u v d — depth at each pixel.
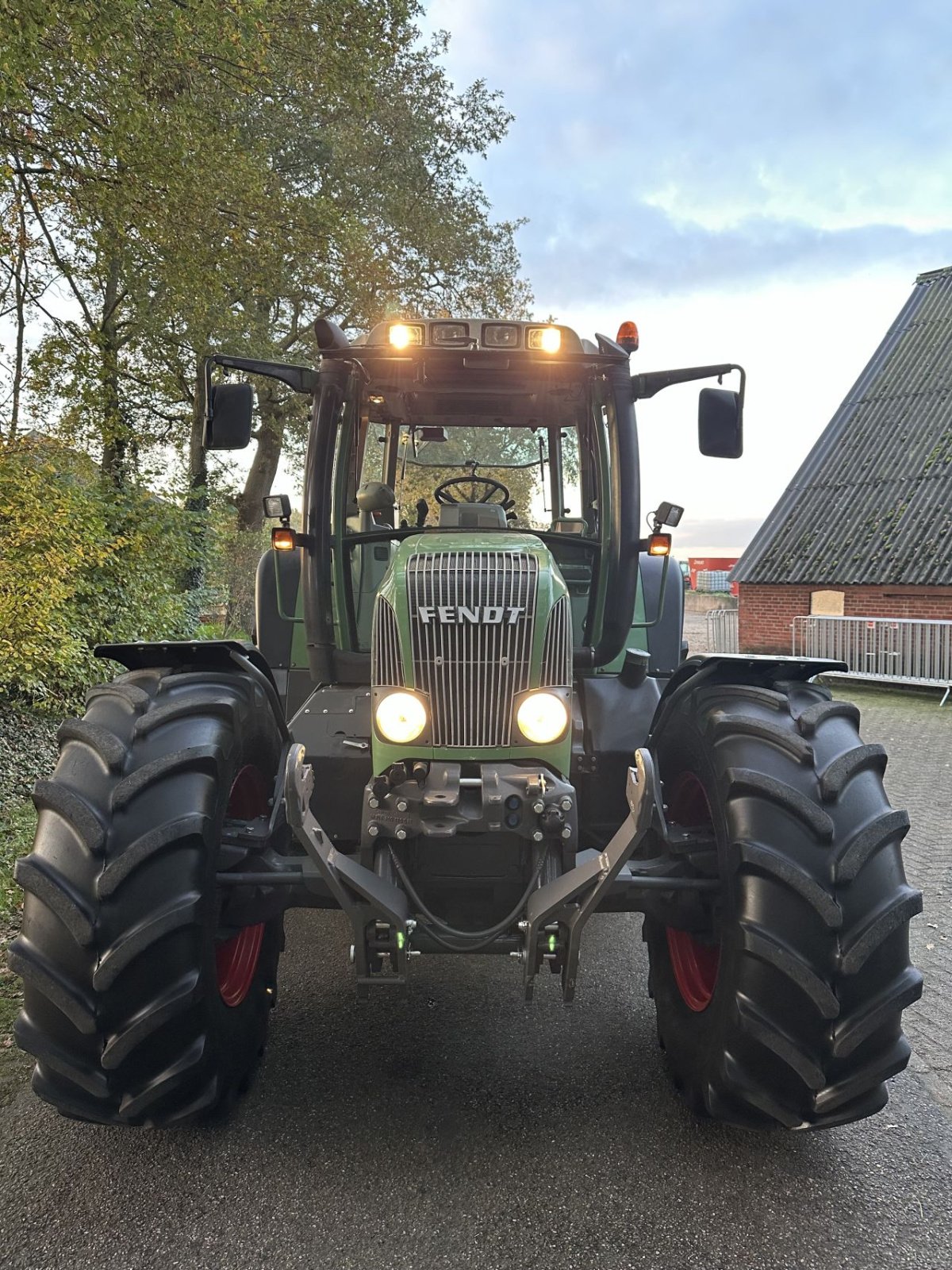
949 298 18.02
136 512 9.26
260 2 7.60
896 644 12.99
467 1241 2.03
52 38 6.80
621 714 3.18
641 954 3.74
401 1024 3.09
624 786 3.08
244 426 3.08
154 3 7.27
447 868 2.42
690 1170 2.29
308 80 9.54
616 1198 2.18
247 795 2.61
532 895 2.34
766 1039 2.11
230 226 9.51
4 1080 2.72
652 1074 2.76
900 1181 2.27
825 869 2.14
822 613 15.06
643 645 3.78
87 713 2.32
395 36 9.55
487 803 2.34
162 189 8.31
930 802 6.55
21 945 2.04
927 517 14.44
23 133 7.86
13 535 6.32
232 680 2.49
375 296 14.98
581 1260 1.98
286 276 12.27
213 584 13.73
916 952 3.93
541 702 2.45
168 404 13.94
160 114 8.07
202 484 13.65
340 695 3.18
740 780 2.24
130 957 1.99
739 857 2.18
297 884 2.38
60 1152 2.34
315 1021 3.11
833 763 2.24
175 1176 2.25
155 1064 2.10
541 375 3.43
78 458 8.49
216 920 2.21
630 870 2.47
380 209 17.36
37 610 6.30
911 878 4.89
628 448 3.19
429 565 2.55
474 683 2.45
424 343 3.20
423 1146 2.38
